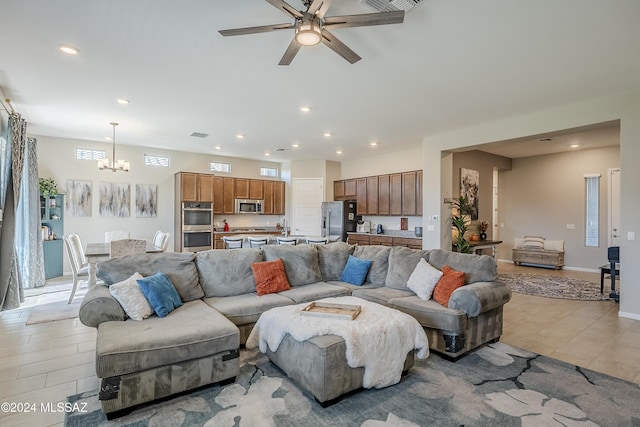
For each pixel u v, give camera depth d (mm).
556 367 2805
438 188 6168
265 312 2922
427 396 2350
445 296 3238
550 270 7754
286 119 5309
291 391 2398
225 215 8703
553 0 2334
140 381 2139
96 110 4879
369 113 4961
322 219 8891
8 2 2365
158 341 2217
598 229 7586
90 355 2996
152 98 4367
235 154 8523
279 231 9062
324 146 7445
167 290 2953
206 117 5234
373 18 2115
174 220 7969
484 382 2551
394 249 4215
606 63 3303
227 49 3074
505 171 9125
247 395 2342
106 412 2039
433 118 5176
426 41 2914
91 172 7043
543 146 7426
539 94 4133
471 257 3557
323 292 3658
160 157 7863
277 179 9641
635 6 2391
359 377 2346
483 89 3994
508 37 2836
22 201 5492
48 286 5672
